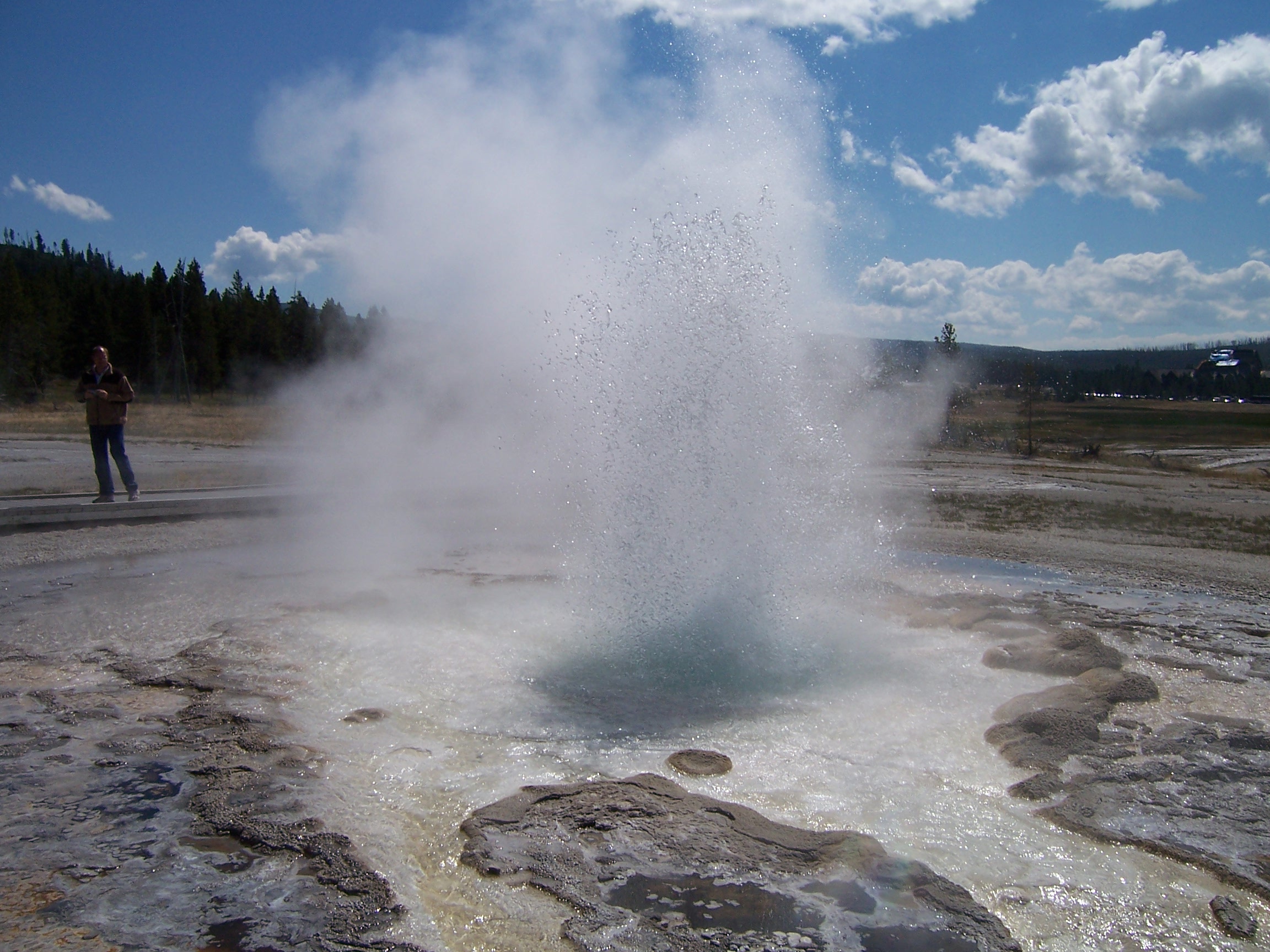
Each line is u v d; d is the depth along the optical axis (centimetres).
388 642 466
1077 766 325
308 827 265
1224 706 396
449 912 223
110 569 657
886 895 235
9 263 4759
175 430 2450
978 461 2466
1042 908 230
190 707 364
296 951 205
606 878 240
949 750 339
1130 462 2823
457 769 311
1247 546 924
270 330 4756
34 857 246
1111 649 479
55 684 391
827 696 399
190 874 238
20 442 1995
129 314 4897
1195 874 250
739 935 215
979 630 522
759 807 287
